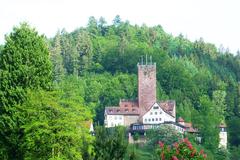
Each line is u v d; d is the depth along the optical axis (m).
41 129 68.75
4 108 77.88
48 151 70.12
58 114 70.75
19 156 76.19
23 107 74.38
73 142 69.38
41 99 71.38
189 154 58.62
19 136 75.75
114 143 59.00
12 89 78.50
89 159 58.94
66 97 74.75
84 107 72.94
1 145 76.81
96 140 59.28
